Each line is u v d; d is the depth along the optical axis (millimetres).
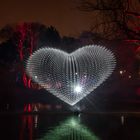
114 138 18438
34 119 28281
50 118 28984
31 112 33625
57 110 35312
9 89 59844
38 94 52500
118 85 49406
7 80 65312
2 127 23125
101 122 26016
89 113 33031
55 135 19562
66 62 33875
